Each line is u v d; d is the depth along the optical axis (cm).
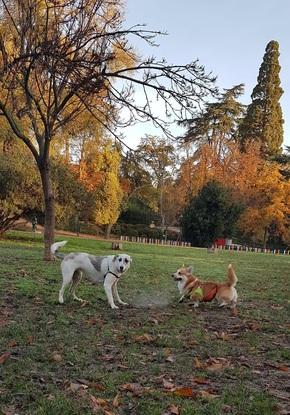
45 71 357
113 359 259
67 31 366
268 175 2411
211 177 2498
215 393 214
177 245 2056
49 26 407
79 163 2100
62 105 637
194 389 218
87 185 2077
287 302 509
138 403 196
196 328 347
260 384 231
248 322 382
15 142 1180
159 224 2720
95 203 2050
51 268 630
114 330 324
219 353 282
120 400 199
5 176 1147
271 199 2367
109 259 412
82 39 375
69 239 1509
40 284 492
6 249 935
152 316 379
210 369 248
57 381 220
